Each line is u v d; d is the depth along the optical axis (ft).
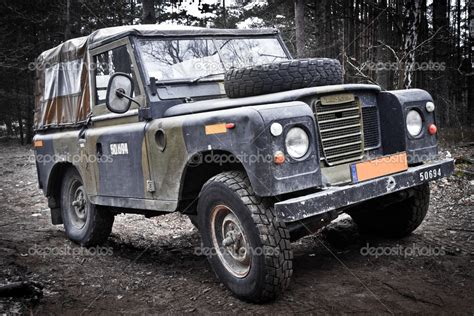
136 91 14.98
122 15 66.69
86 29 67.41
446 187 24.17
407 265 14.10
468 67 67.15
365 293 12.35
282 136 11.27
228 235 12.60
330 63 13.61
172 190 13.82
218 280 14.14
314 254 15.87
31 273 15.37
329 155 13.00
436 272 13.52
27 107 81.76
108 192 16.69
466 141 41.45
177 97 14.76
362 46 59.11
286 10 62.39
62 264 16.46
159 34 15.60
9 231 21.70
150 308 12.48
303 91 12.42
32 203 29.68
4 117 89.30
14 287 12.87
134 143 14.99
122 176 15.81
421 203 15.72
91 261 16.88
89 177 17.67
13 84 79.41
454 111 61.05
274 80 12.94
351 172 12.53
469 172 25.80
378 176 12.95
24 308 12.43
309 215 11.21
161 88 14.71
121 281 14.69
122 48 15.60
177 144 13.33
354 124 13.62
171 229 22.15
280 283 11.66
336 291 12.56
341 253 15.64
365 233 17.30
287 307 11.85
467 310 11.22
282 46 17.85
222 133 11.93
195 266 15.85
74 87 18.39
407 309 11.40
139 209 15.84
